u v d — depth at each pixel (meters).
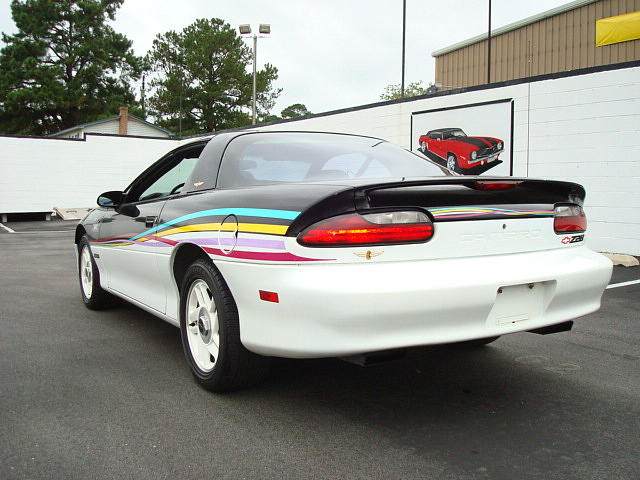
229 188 3.21
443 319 2.48
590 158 9.03
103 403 2.98
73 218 20.92
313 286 2.40
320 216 2.44
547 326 2.87
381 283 2.38
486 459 2.39
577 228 2.99
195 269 3.14
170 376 3.42
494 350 3.99
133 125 36.50
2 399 3.04
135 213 4.04
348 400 3.03
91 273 5.16
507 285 2.59
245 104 44.59
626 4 21.55
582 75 9.04
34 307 5.40
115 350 3.96
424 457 2.40
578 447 2.50
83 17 46.16
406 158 3.64
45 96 41.56
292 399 3.04
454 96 11.27
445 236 2.52
